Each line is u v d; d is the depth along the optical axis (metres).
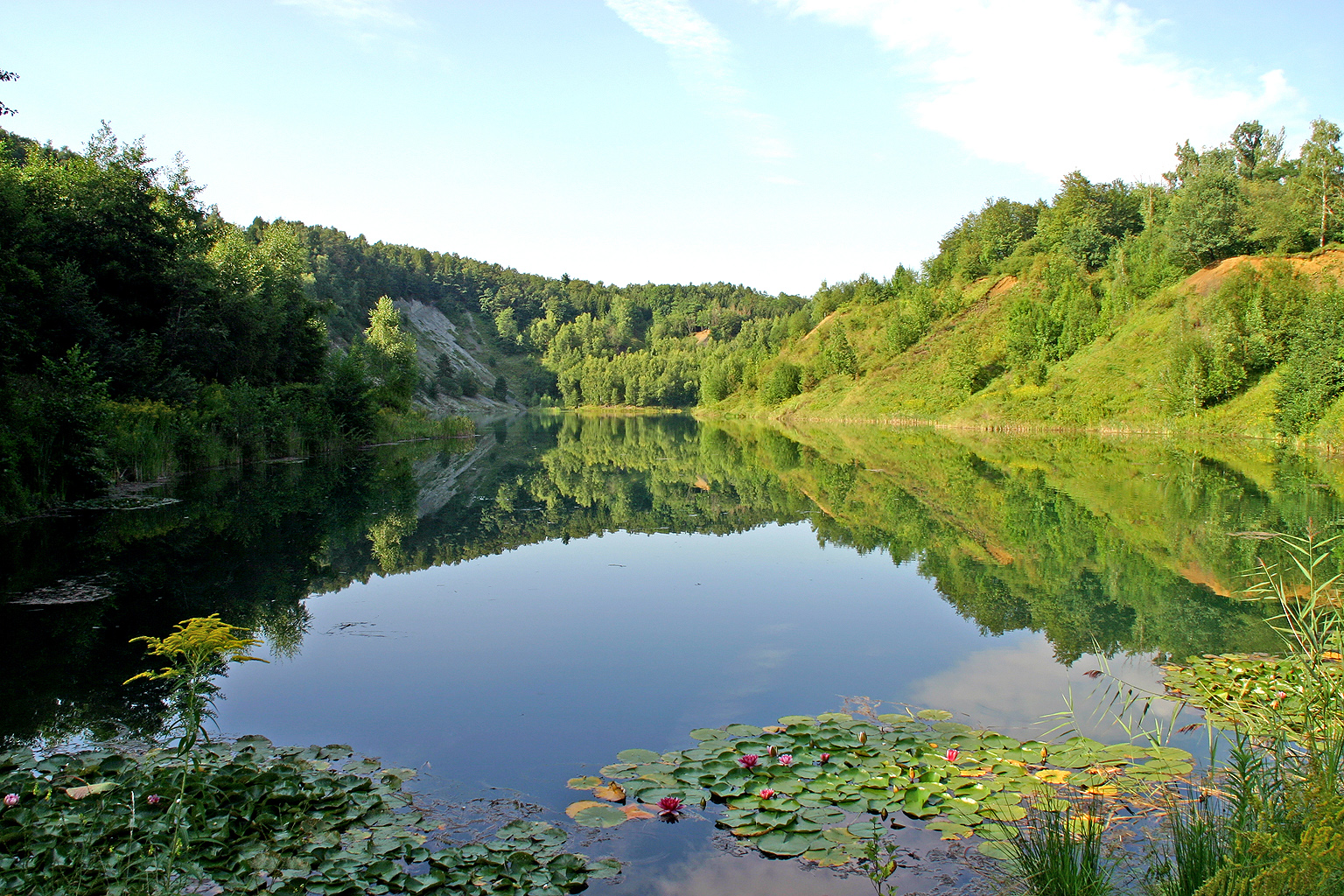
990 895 3.70
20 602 8.65
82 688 6.34
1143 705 6.18
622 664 7.27
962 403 53.03
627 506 17.88
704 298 167.25
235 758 5.09
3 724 5.62
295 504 16.44
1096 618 8.66
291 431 27.28
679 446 38.00
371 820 4.38
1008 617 8.77
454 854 4.02
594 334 140.25
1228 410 36.91
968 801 4.59
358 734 5.68
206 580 9.91
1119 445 33.62
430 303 136.25
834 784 4.83
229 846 4.00
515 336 142.50
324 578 10.45
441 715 6.05
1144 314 49.06
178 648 4.20
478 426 63.19
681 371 116.06
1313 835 3.21
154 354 23.03
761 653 7.59
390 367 47.66
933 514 16.02
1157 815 4.46
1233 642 7.71
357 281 98.75
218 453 22.67
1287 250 46.97
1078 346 51.09
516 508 17.48
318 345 39.56
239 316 29.72
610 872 3.90
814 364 72.94
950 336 64.81
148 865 3.67
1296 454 27.84
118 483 17.41
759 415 76.25
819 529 14.67
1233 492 18.09
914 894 3.72
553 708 6.19
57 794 4.37
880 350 70.06
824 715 5.92
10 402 13.89
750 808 4.54
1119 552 12.04
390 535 13.83
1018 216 76.75
